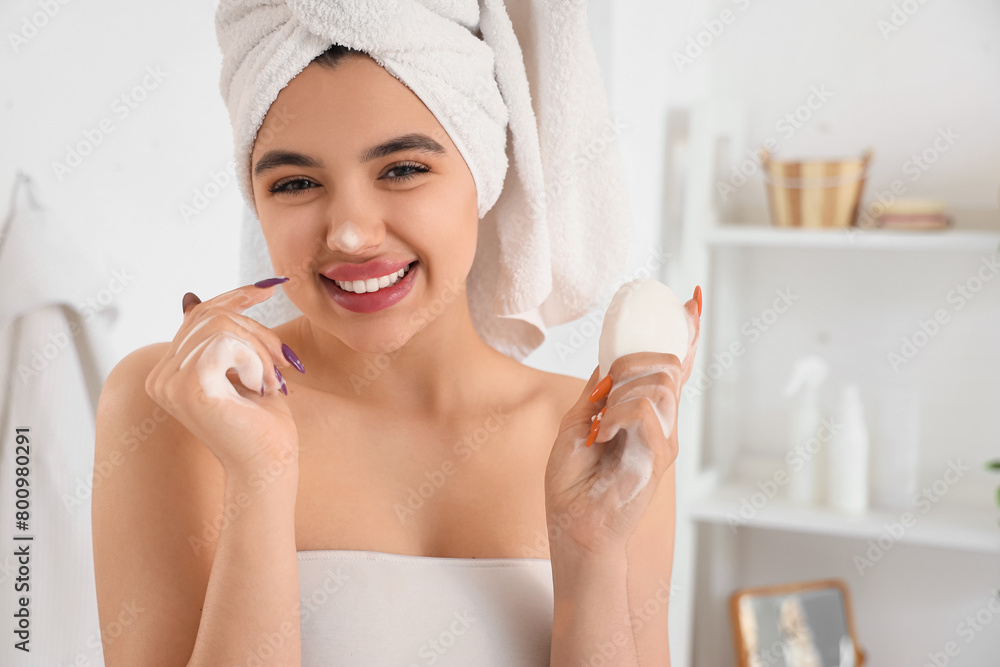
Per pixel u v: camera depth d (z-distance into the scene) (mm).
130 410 623
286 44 598
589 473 631
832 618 1542
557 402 804
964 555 1539
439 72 625
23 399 773
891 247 1428
